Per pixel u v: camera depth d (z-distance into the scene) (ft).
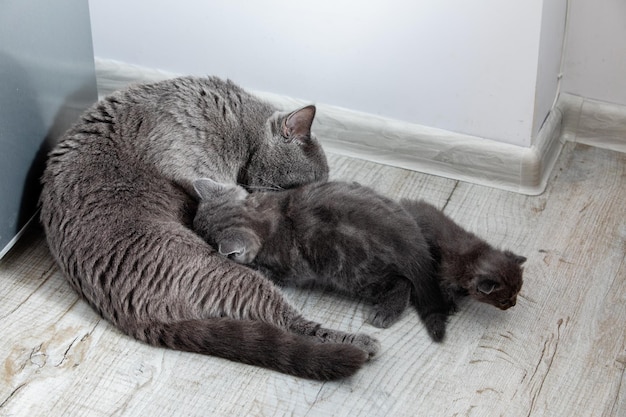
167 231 3.50
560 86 4.44
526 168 4.19
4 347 3.47
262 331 3.38
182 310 3.43
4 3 3.43
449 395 3.34
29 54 3.64
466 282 3.58
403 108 4.32
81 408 3.27
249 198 3.70
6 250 3.72
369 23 4.15
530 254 3.92
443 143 4.29
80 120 3.80
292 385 3.36
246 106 3.95
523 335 3.57
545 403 3.32
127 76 4.62
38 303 3.65
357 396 3.33
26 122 3.70
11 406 3.27
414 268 3.55
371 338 3.45
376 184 4.30
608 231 4.04
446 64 4.13
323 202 3.62
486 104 4.15
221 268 3.46
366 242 3.53
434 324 3.53
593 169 4.40
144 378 3.37
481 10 3.94
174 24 4.45
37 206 3.84
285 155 3.95
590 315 3.65
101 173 3.63
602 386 3.38
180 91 3.83
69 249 3.53
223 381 3.37
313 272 3.64
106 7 4.48
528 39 3.92
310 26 4.26
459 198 4.23
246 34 4.39
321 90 4.42
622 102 4.42
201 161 3.82
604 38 4.29
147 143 3.72
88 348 3.48
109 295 3.47
